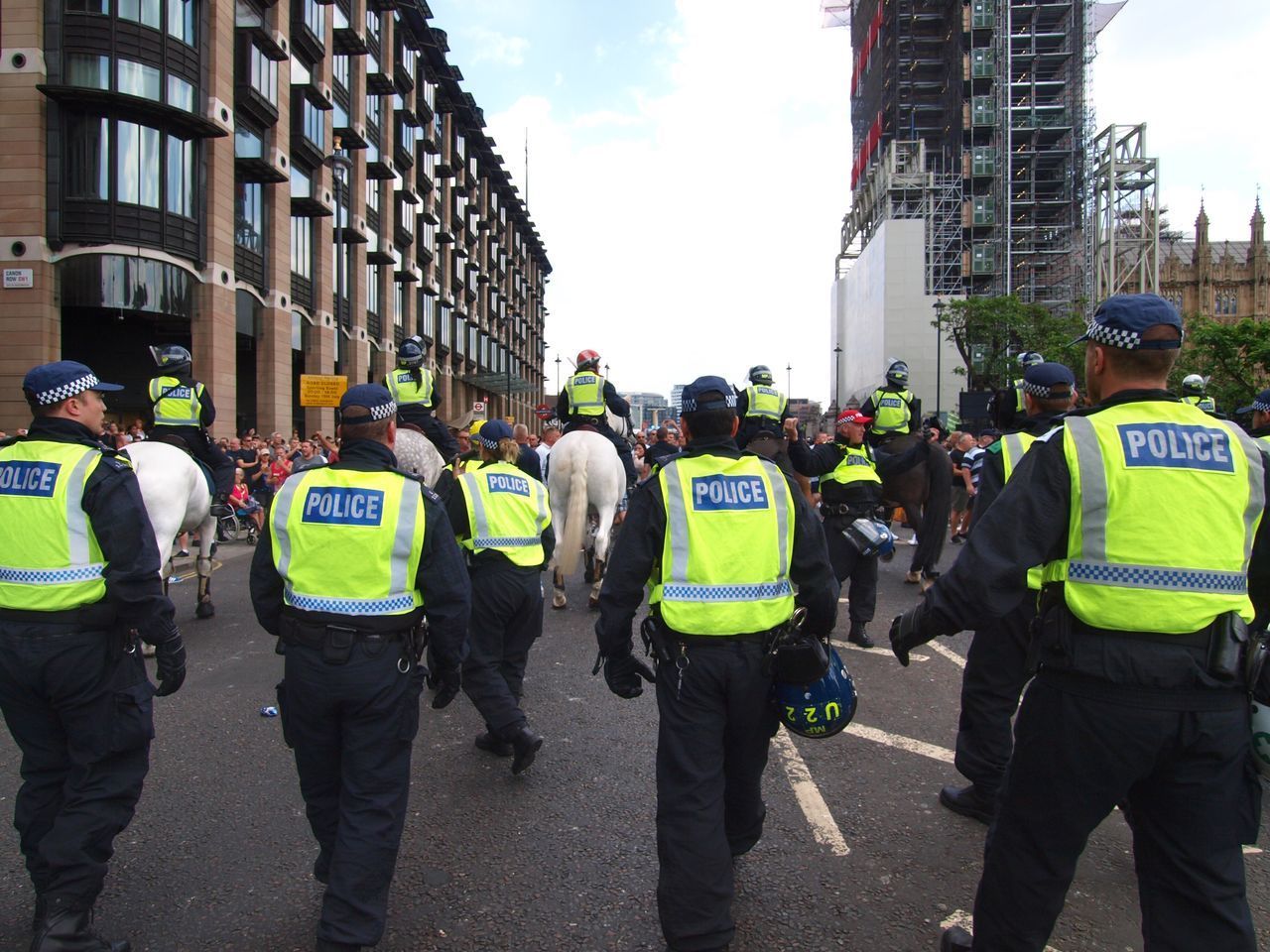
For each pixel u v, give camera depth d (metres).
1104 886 3.52
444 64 47.47
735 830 3.34
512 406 70.12
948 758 4.89
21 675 3.01
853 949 3.07
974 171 78.94
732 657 2.97
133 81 21.52
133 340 25.97
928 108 88.06
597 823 4.08
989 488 4.16
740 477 3.12
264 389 27.02
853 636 7.51
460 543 4.93
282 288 27.61
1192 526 2.25
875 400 9.73
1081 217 76.81
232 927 3.25
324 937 2.79
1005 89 78.75
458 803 4.31
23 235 20.84
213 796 4.40
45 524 3.03
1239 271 75.62
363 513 3.05
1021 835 2.41
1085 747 2.26
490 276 63.97
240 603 9.59
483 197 62.00
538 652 7.31
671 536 3.06
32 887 3.56
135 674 3.21
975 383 51.16
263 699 6.02
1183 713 2.19
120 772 3.15
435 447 7.66
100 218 21.31
